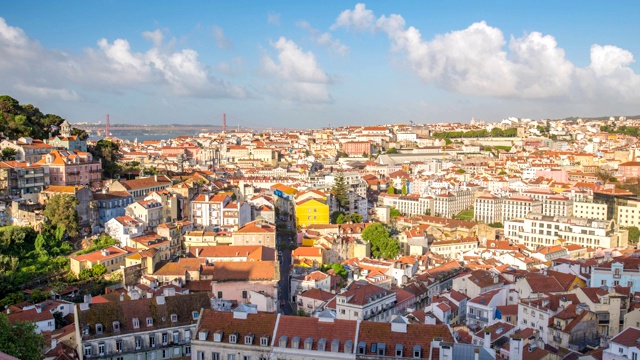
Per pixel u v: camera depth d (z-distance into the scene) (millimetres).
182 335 156000
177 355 155375
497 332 164875
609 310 167625
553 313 171125
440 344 122562
